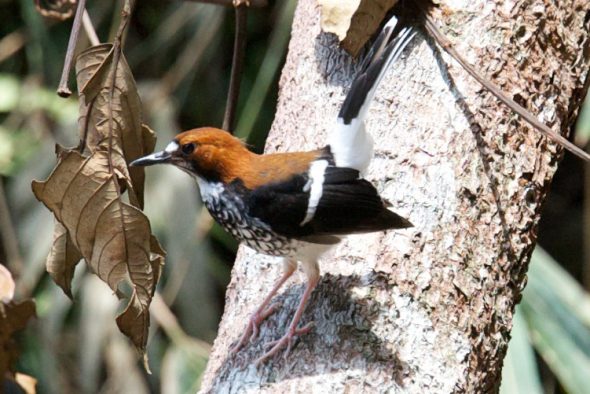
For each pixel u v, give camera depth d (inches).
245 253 388.2
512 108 363.6
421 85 385.1
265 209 352.5
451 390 326.3
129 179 361.1
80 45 672.4
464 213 359.3
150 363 611.2
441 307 341.7
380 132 377.1
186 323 608.4
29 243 621.0
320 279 357.4
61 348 629.3
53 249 365.7
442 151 368.5
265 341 352.2
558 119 390.6
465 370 333.1
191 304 609.9
